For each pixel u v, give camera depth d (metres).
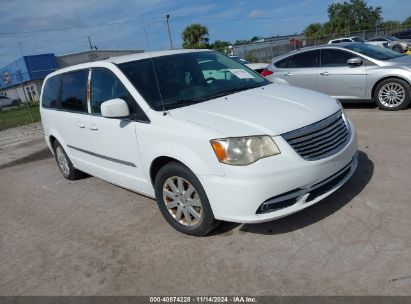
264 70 9.79
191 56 4.81
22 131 13.71
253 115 3.49
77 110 5.19
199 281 3.16
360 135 6.35
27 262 3.95
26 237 4.55
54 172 7.22
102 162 4.88
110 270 3.54
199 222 3.66
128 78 4.21
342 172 3.68
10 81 33.59
